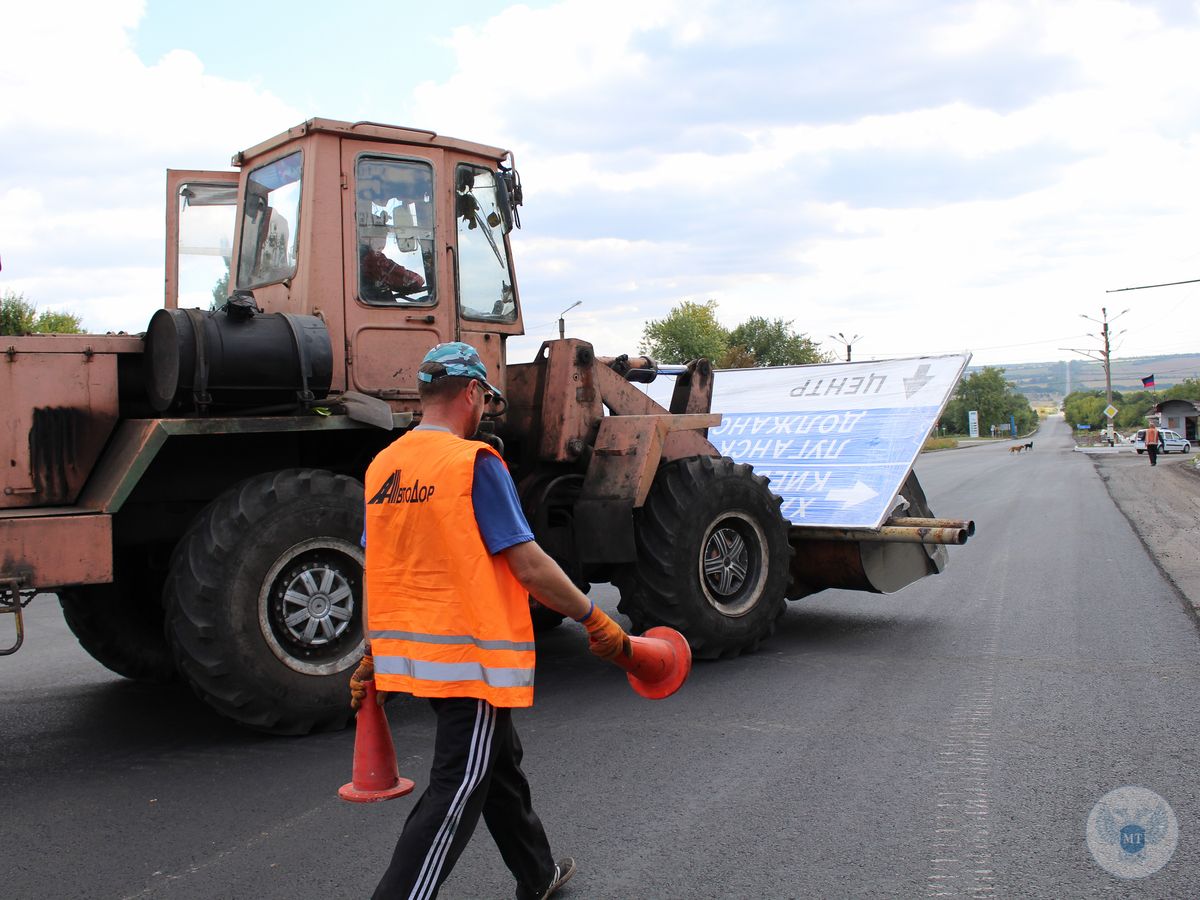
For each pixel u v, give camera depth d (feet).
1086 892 10.40
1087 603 26.55
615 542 19.99
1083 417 451.53
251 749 15.94
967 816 12.44
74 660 23.91
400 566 9.02
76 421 15.61
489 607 8.66
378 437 18.93
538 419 21.11
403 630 8.95
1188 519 48.52
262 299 18.72
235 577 15.51
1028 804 12.76
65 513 14.71
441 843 8.55
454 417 9.52
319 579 16.42
